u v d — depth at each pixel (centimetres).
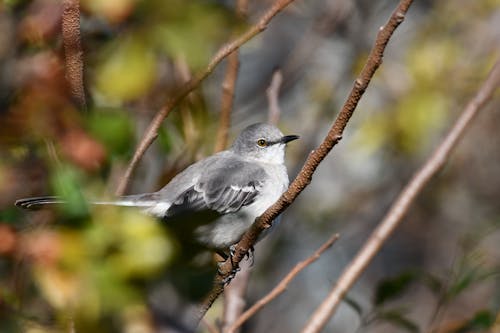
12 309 675
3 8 819
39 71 684
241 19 770
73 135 638
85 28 773
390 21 686
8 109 681
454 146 916
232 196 1320
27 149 740
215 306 1078
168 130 906
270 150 1434
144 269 601
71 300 598
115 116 657
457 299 2047
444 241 2342
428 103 1634
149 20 718
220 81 1298
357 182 2156
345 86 1906
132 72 731
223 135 964
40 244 597
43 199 676
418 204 2338
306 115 1862
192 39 705
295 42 2119
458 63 1686
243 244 906
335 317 2172
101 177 699
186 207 1234
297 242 2025
